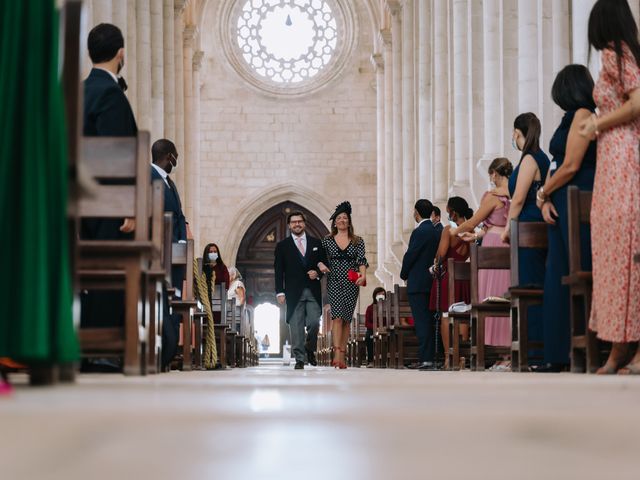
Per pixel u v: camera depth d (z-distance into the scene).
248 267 42.59
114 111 7.89
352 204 42.00
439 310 13.83
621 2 7.23
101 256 6.28
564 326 8.23
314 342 14.55
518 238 9.16
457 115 23.27
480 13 22.33
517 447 1.42
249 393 3.49
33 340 3.39
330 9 42.75
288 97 42.25
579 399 3.05
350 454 1.36
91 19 17.97
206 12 42.31
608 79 7.20
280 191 41.94
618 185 7.01
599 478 1.14
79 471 1.17
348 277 15.07
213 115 42.09
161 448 1.38
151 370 7.55
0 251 3.41
